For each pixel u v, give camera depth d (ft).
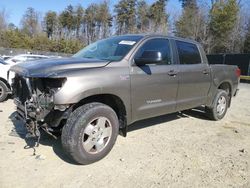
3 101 27.63
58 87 13.37
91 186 12.62
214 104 23.25
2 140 16.92
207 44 139.13
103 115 14.57
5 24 227.61
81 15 266.98
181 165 15.06
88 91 13.80
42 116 13.74
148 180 13.39
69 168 14.03
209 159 16.01
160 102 17.85
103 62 15.12
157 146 17.43
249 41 131.64
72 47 198.18
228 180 13.80
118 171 14.05
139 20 224.33
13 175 13.12
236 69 25.68
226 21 134.62
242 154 16.98
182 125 22.13
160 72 17.52
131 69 15.88
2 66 27.07
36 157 14.92
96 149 14.67
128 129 20.35
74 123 13.67
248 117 26.43
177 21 160.97
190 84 20.03
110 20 253.03
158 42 18.04
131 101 15.99
